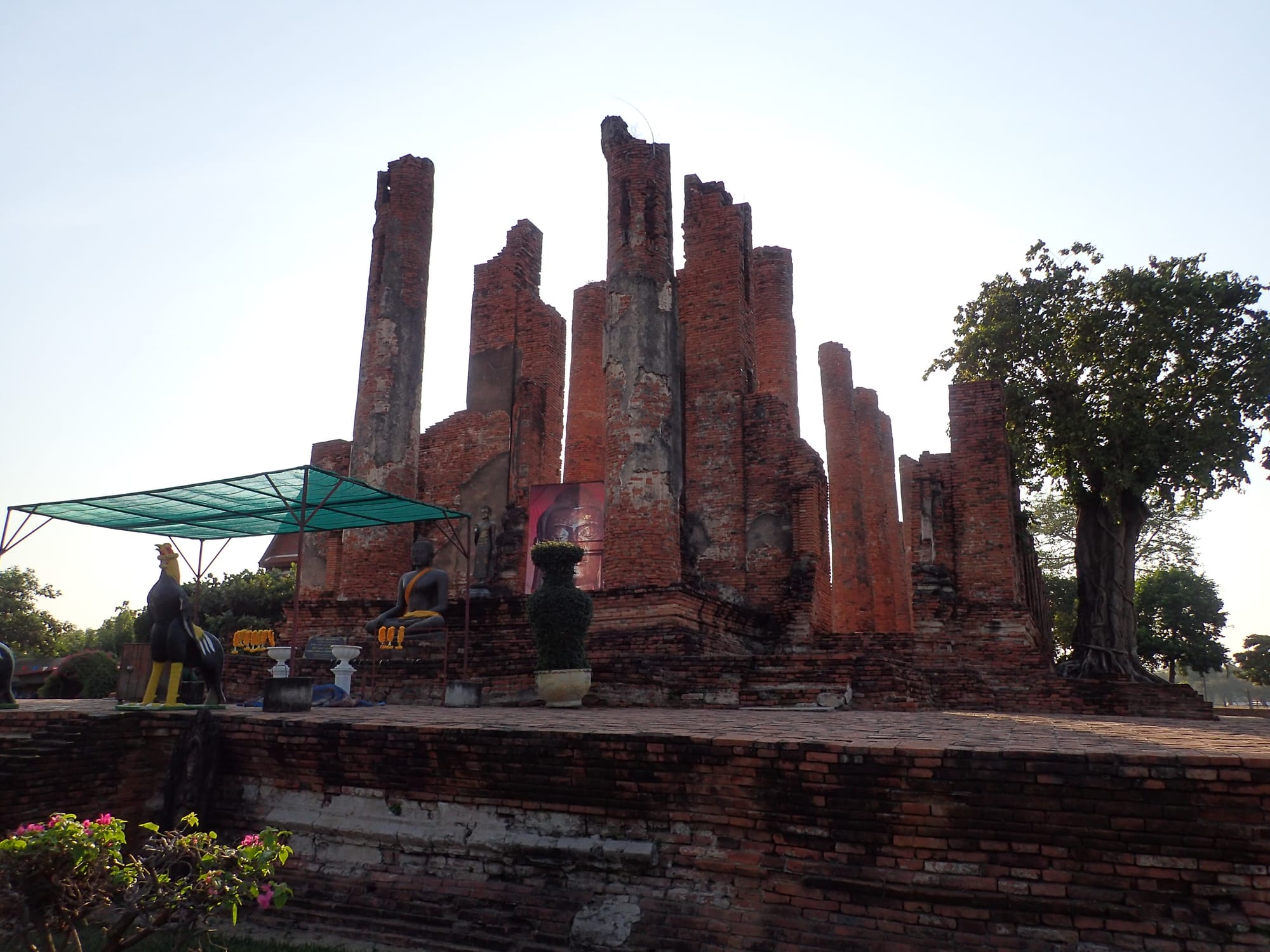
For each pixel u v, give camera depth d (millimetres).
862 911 5531
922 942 5332
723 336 21875
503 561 22062
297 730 7598
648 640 15031
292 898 7102
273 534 16203
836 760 5664
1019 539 23375
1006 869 5238
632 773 6289
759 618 19250
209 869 5121
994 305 23828
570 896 6316
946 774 5387
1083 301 22891
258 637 15141
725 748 5988
